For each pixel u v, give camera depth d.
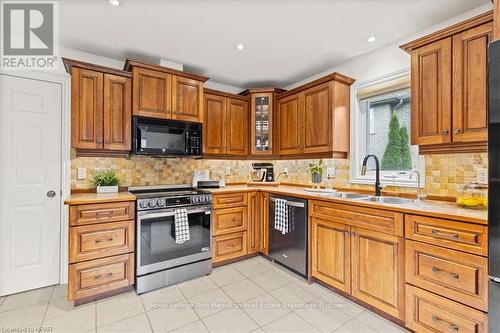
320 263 2.36
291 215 2.67
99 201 2.14
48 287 2.41
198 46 2.56
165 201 2.44
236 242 3.00
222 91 3.66
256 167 3.65
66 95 2.52
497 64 1.21
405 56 2.43
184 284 2.48
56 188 2.47
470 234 1.42
